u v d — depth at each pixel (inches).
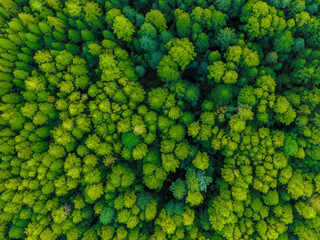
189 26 1395.2
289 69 1441.9
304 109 1304.1
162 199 1430.9
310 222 1233.4
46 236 1314.0
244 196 1251.8
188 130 1365.7
